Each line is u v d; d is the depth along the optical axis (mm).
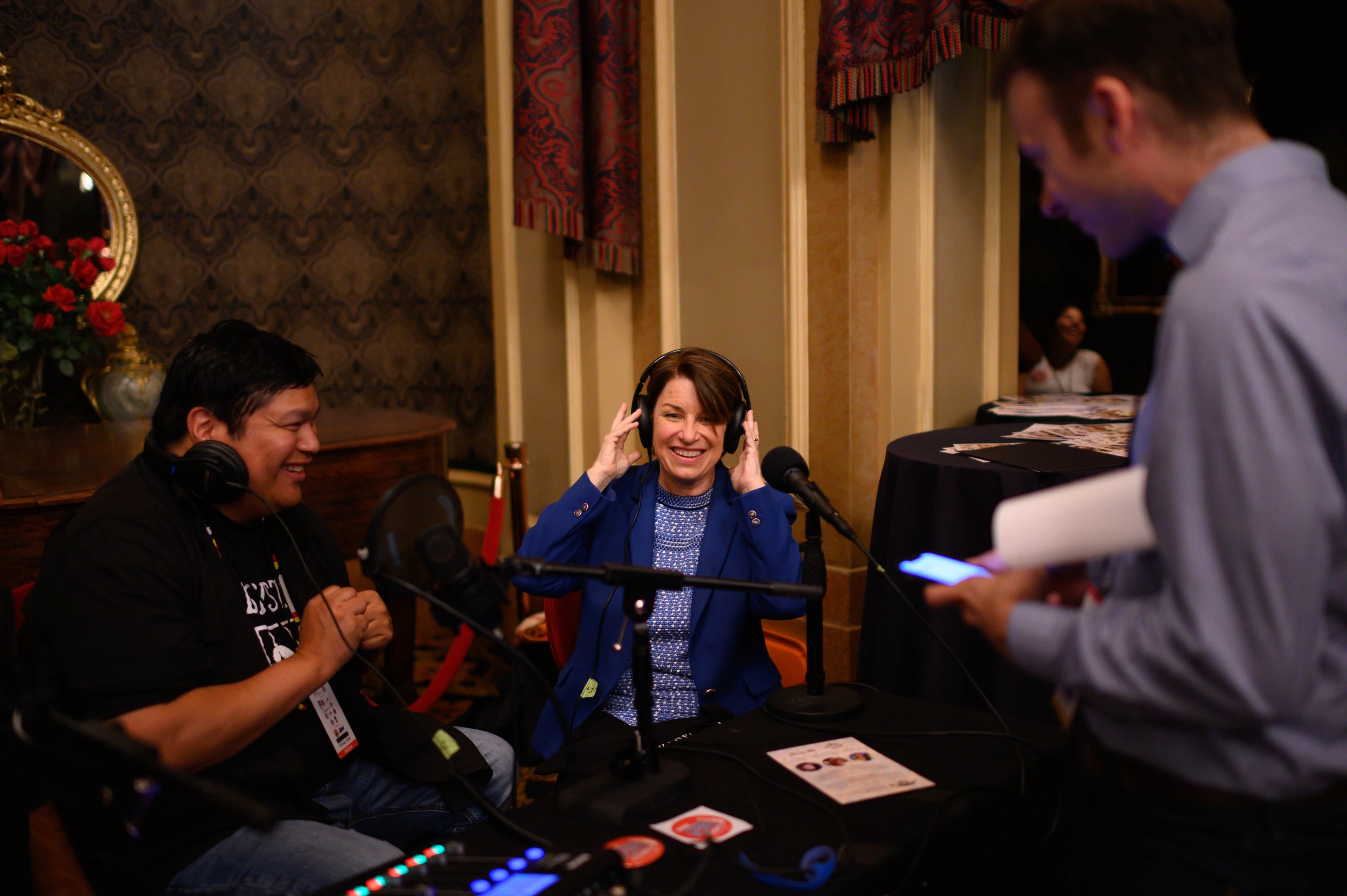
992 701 2057
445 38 4312
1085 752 989
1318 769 796
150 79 4191
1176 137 823
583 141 3373
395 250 4578
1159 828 884
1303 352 710
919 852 1066
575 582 1943
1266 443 707
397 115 4477
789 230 3066
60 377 4055
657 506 1962
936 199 3111
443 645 3768
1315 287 731
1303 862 828
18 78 3971
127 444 3025
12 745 1119
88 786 1367
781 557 1847
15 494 2211
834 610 3119
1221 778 832
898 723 1407
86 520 1444
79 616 1367
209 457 1438
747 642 1945
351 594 1529
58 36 4023
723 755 1288
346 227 4547
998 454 2283
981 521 2111
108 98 4129
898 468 2295
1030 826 1254
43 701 997
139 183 4215
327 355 4590
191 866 1386
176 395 1540
